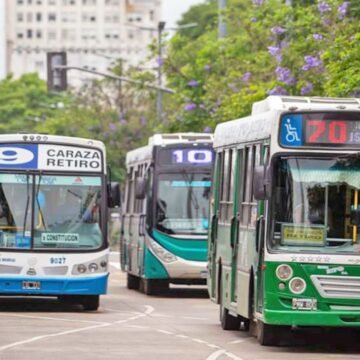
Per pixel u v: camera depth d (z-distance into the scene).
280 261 37.75
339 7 62.62
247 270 40.84
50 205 54.41
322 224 37.94
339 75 57.06
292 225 37.97
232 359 35.78
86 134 150.62
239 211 42.72
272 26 78.25
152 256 66.31
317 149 38.19
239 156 43.19
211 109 92.12
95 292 54.12
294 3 79.06
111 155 147.50
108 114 150.88
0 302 59.84
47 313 53.06
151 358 35.91
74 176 54.75
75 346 38.97
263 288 38.22
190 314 53.88
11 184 54.38
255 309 39.38
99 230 54.59
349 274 37.69
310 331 44.47
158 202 66.69
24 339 41.09
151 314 53.59
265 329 39.53
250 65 82.69
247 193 41.50
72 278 53.88
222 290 45.44
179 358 35.97
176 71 100.25
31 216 54.12
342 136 38.25
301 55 70.06
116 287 76.06
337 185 38.06
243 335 43.47
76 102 157.75
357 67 56.25
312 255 37.75
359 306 37.69
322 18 65.12
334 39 62.25
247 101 74.94
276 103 39.47
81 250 54.09
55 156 54.72
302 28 71.44
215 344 40.19
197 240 66.25
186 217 66.56
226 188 45.38
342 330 44.78
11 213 54.06
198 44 104.94
